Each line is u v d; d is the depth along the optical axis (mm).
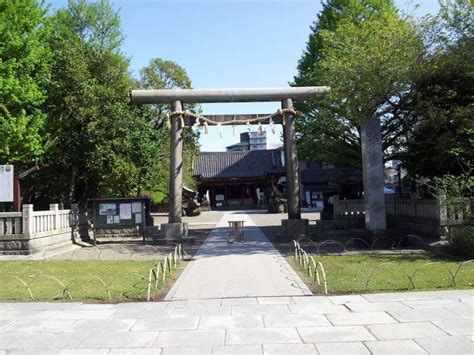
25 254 13703
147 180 20953
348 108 18141
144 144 19844
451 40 15508
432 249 13266
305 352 4871
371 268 10367
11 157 16625
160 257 13672
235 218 33188
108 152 18500
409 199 16625
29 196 22094
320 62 20172
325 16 23922
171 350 5062
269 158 54938
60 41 19375
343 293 7781
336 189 44750
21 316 6629
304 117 21609
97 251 15367
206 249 15039
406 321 5867
